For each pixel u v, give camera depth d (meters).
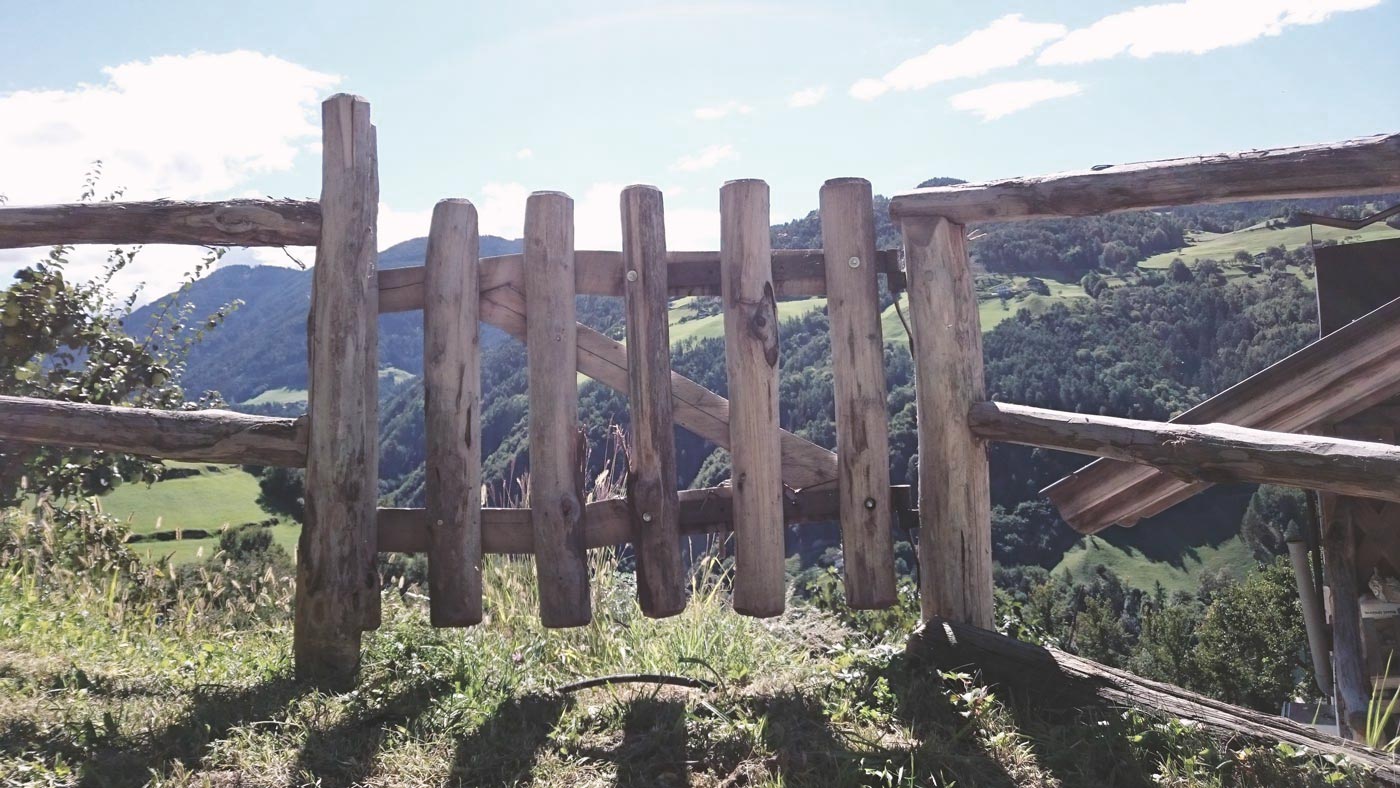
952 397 3.69
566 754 2.91
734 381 3.79
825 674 3.54
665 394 3.81
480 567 3.83
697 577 5.02
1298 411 3.90
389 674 3.57
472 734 3.04
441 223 3.82
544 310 3.80
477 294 3.86
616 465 4.55
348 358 3.72
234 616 5.26
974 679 3.28
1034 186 3.45
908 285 3.74
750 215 3.79
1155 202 3.19
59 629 4.32
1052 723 3.04
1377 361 3.71
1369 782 2.49
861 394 3.79
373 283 3.81
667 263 3.91
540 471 3.78
